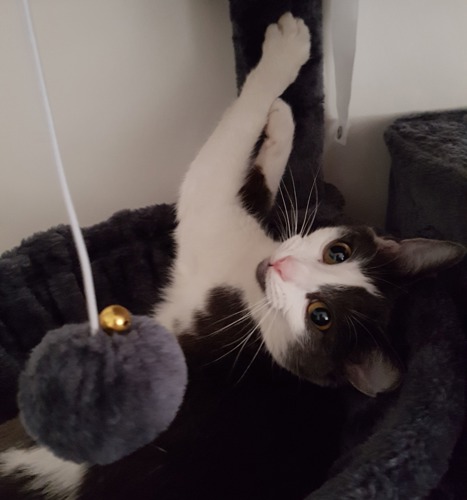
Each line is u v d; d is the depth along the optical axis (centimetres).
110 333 16
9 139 36
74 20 32
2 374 34
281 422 32
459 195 29
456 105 38
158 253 39
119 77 35
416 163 33
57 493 29
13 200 39
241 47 34
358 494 21
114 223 37
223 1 33
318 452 31
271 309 34
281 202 38
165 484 28
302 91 35
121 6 32
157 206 38
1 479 29
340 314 33
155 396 16
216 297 36
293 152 37
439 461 24
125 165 39
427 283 31
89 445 16
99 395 16
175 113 37
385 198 43
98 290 38
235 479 29
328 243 35
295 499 29
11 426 31
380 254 34
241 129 35
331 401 34
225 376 34
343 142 37
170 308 38
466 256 30
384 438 24
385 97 37
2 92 34
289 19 33
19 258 35
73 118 36
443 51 36
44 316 36
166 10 33
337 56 33
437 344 27
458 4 34
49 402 16
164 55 35
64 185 15
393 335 32
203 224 36
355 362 32
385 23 34
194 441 30
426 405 24
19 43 32
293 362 34
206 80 36
